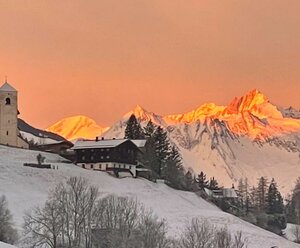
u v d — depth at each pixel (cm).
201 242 17250
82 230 17462
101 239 17138
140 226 17275
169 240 17700
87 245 17238
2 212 18212
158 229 17238
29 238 16962
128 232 16938
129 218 19788
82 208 17662
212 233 18688
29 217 18100
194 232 18912
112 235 16800
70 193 19000
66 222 17238
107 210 17912
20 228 18300
